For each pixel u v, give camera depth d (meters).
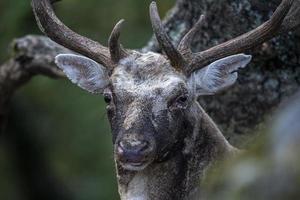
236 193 4.97
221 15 12.22
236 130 12.66
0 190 24.61
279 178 4.90
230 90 12.48
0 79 14.75
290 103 5.21
